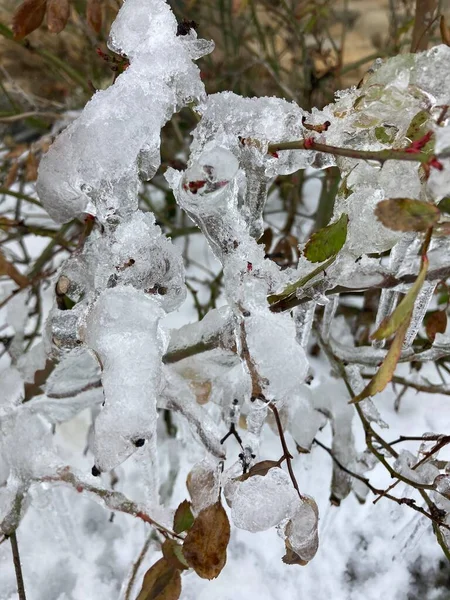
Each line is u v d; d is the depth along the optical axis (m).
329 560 0.33
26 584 0.32
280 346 0.20
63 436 0.39
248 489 0.22
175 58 0.20
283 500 0.22
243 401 0.30
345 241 0.21
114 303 0.20
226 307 0.28
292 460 0.37
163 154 0.54
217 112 0.21
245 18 0.67
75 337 0.26
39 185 0.21
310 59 0.51
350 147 0.22
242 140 0.22
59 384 0.31
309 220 0.60
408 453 0.30
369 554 0.33
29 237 0.64
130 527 0.34
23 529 0.34
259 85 0.64
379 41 0.63
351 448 0.34
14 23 0.28
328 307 0.32
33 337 0.44
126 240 0.22
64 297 0.27
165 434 0.39
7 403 0.31
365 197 0.22
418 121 0.19
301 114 0.22
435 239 0.23
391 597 0.32
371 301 0.42
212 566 0.22
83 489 0.29
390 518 0.34
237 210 0.22
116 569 0.33
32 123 0.53
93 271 0.24
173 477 0.36
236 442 0.38
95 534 0.34
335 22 0.66
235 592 0.31
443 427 0.39
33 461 0.29
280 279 0.22
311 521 0.23
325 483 0.36
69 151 0.20
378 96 0.19
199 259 0.59
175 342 0.28
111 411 0.18
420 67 0.19
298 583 0.32
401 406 0.41
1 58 0.65
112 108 0.20
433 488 0.26
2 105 0.66
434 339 0.31
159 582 0.24
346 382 0.32
